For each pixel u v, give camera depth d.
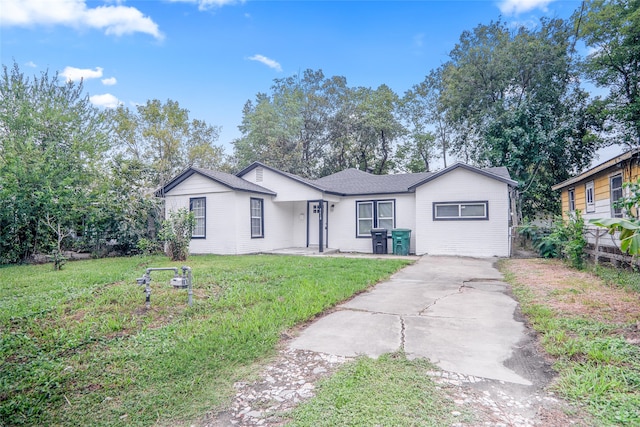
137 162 14.42
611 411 2.44
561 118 19.34
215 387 2.95
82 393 2.89
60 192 11.72
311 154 32.44
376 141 30.31
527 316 4.83
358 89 33.00
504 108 20.47
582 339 3.72
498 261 10.91
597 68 18.52
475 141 22.27
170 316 4.99
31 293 6.30
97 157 15.03
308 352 3.66
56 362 3.47
